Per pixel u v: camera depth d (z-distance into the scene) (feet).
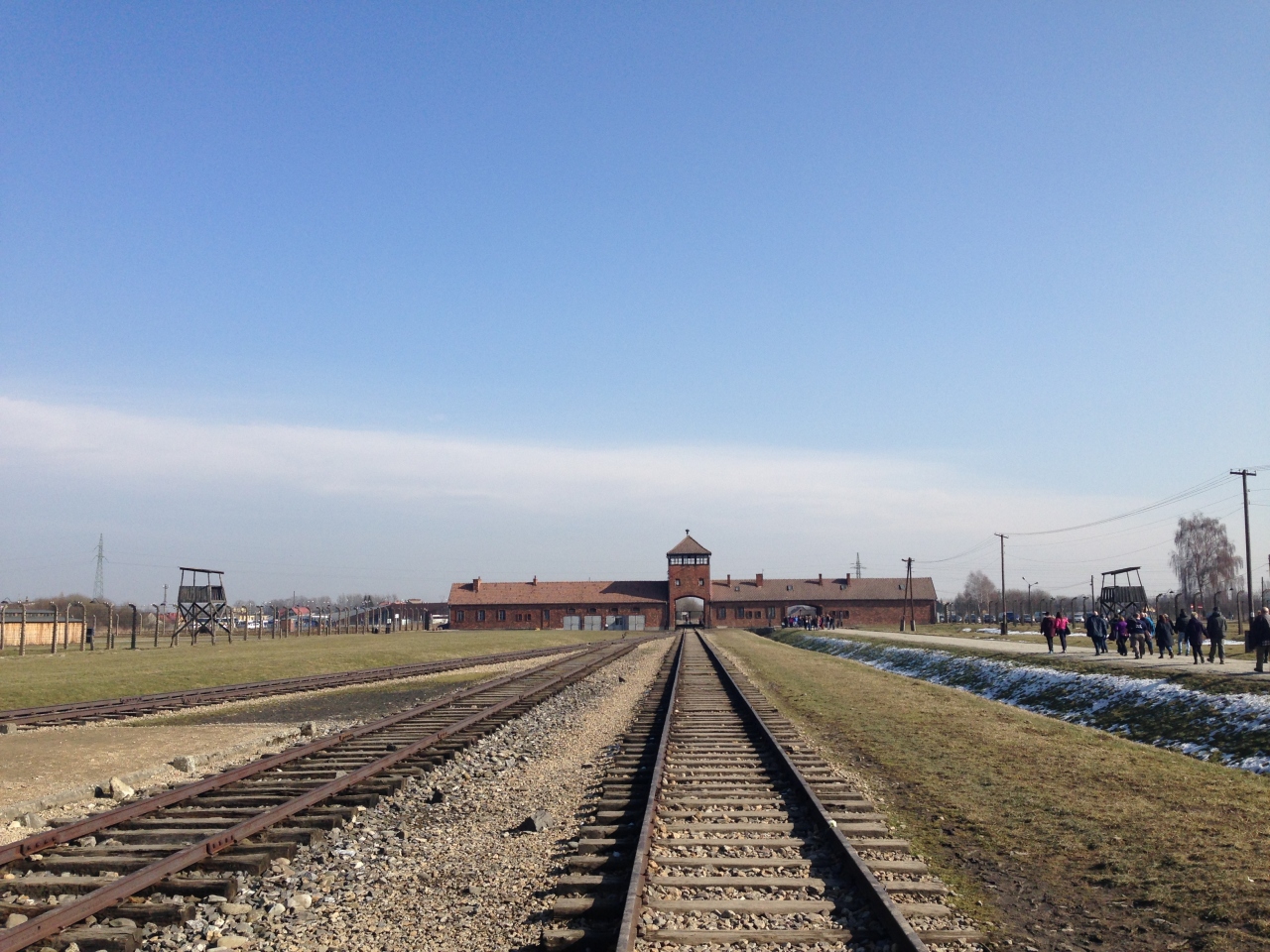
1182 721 77.51
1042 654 138.31
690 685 102.32
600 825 35.68
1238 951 23.75
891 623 452.76
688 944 23.39
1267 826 36.35
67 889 28.04
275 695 98.22
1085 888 29.37
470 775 49.03
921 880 28.89
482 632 370.53
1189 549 401.49
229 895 27.78
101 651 172.86
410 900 27.94
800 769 47.55
